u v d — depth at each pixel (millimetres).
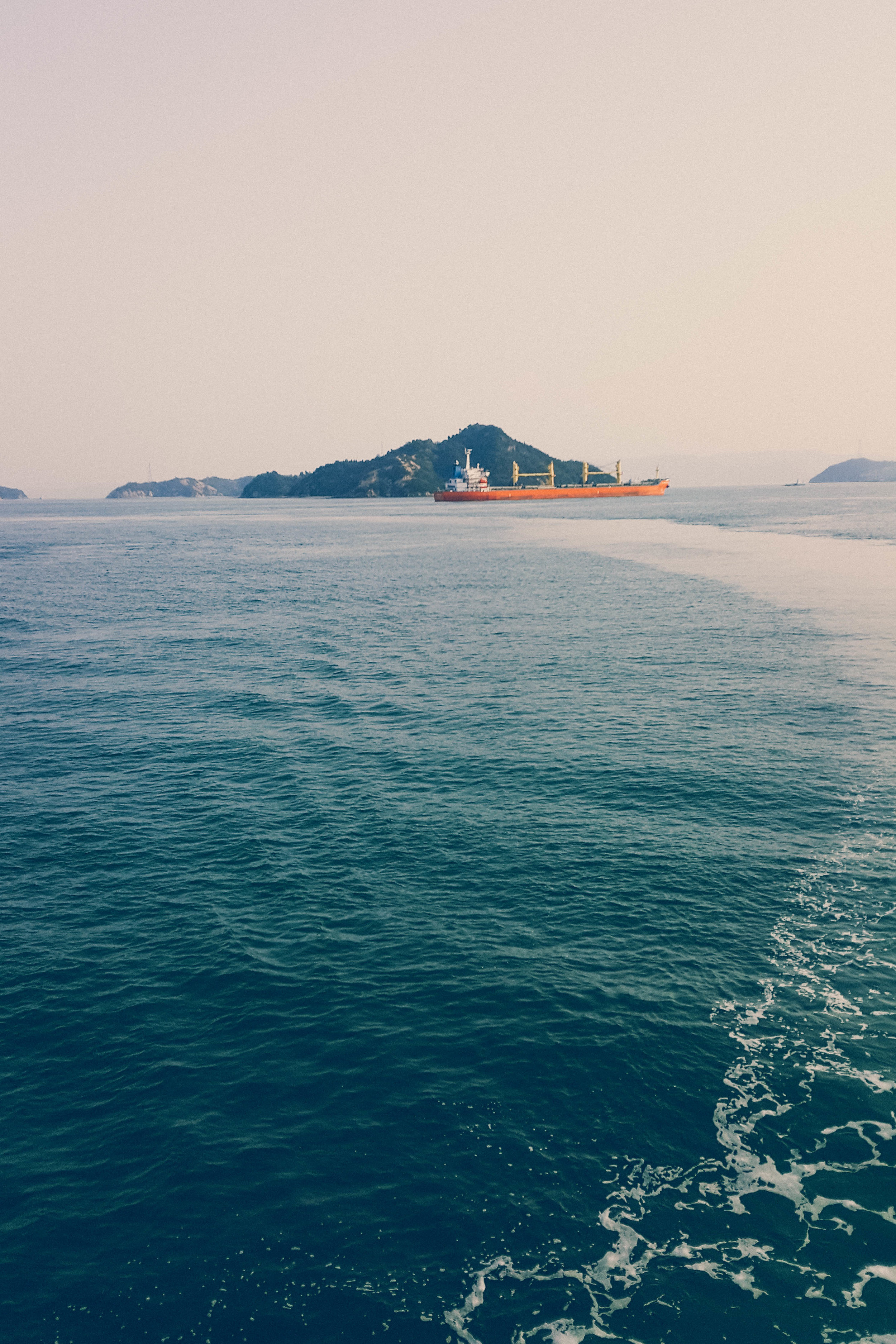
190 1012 21594
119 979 23047
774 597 90188
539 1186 16156
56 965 23750
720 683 53438
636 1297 14023
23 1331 13711
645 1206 15680
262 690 54562
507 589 104312
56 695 53938
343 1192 16141
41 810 35188
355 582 115438
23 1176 16625
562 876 28281
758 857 29359
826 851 29766
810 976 22484
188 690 54750
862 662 58406
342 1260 14820
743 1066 19109
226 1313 13984
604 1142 17125
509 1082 18812
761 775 37125
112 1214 15781
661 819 32719
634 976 22609
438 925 25422
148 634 75438
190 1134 17578
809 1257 14609
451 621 80625
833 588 95875
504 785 36812
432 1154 16938
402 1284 14375
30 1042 20531
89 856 30750
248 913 26438
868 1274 14289
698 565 125938
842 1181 16078
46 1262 14867
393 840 31500
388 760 40469
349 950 24188
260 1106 18312
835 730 43156
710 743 41562
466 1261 14750
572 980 22484
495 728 45188
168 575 128750
